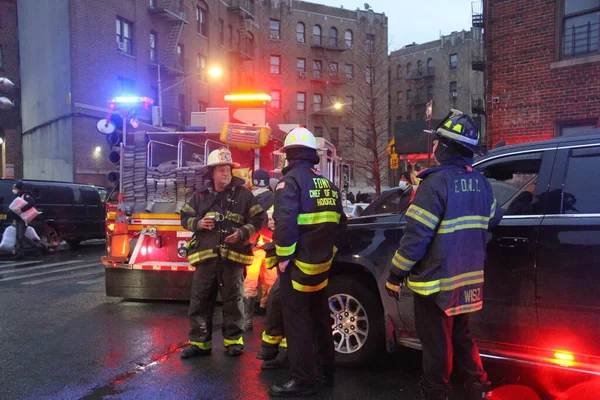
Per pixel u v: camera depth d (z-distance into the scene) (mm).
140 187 6992
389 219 4316
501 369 4266
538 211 3566
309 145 3975
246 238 4695
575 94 10453
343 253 4449
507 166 3904
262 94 7695
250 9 42406
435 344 3357
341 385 4148
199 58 34938
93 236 15852
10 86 13578
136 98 7137
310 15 47688
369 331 4363
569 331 3322
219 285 4855
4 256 13266
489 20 11773
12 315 6555
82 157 23750
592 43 10328
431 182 3287
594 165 3475
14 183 13312
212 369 4531
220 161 4754
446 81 54594
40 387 4117
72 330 5828
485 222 3414
